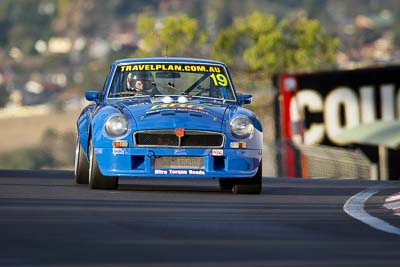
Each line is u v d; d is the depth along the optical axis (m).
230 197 29.53
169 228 21.97
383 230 22.50
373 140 77.88
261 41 144.00
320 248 19.72
